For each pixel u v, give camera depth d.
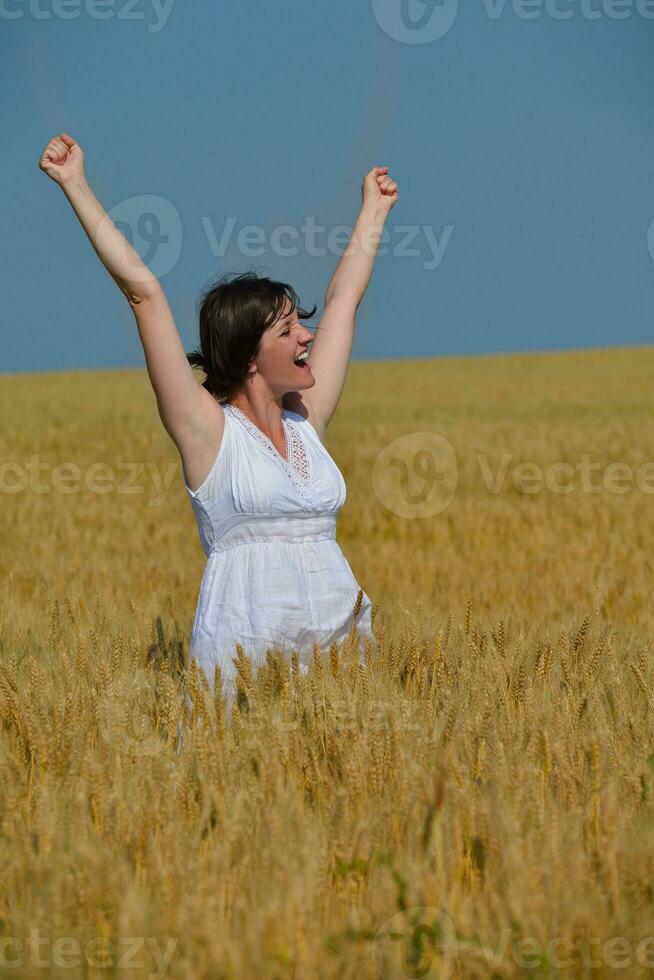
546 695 5.67
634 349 94.62
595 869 4.12
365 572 14.35
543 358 85.81
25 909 3.86
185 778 4.59
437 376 69.56
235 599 5.86
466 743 4.89
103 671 5.96
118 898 3.73
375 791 4.66
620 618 10.86
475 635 6.50
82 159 5.43
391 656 6.14
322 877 3.99
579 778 4.68
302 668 5.89
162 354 5.52
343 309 6.72
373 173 6.96
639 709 5.68
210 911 3.63
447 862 4.11
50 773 4.92
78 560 13.89
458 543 16.70
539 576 13.69
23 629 8.29
